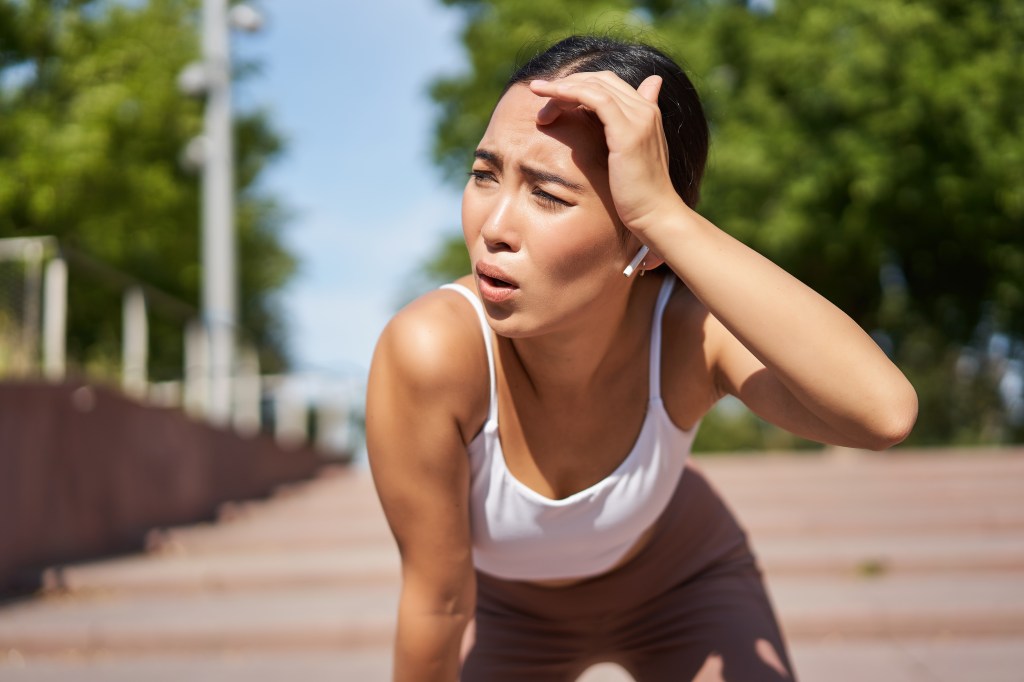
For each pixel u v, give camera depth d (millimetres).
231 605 6188
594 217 1418
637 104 1385
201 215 15594
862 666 4793
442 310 1618
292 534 7922
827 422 1434
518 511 1746
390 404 1610
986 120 12055
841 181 12719
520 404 1676
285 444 11508
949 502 8305
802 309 1364
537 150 1399
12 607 6336
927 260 14547
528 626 2105
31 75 13023
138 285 8797
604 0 13094
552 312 1443
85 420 7719
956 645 5227
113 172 13258
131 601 6508
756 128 12406
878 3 11984
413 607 1717
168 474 8867
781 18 12719
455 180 14648
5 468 6801
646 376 1733
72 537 7496
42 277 7480
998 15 12664
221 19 11203
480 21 14391
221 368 10242
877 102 12023
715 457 12086
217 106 11148
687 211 1386
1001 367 15109
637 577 2033
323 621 5516
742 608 2010
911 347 15367
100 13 13562
